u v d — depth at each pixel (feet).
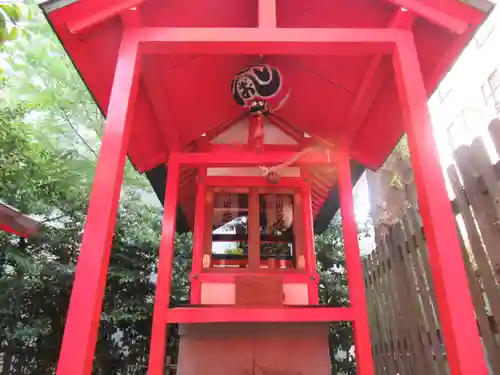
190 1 8.80
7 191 19.01
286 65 11.60
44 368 21.24
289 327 10.89
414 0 7.95
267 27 8.09
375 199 20.01
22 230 11.05
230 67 11.39
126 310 23.18
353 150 13.46
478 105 21.35
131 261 25.18
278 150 13.16
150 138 12.02
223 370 10.44
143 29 7.99
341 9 9.28
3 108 18.84
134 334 24.99
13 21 10.03
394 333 13.84
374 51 8.27
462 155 8.83
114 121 7.10
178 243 29.17
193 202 17.08
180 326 10.93
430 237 6.54
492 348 7.98
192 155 12.66
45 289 21.81
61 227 24.68
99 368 22.34
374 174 20.10
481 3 7.62
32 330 19.19
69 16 7.41
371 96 10.98
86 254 6.08
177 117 11.88
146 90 10.27
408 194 13.12
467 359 5.54
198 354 10.61
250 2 9.17
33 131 21.93
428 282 11.06
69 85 26.32
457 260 6.18
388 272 14.46
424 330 11.49
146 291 25.31
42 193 21.62
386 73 10.11
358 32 8.14
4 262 20.27
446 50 8.61
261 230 12.49
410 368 12.41
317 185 15.96
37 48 24.08
